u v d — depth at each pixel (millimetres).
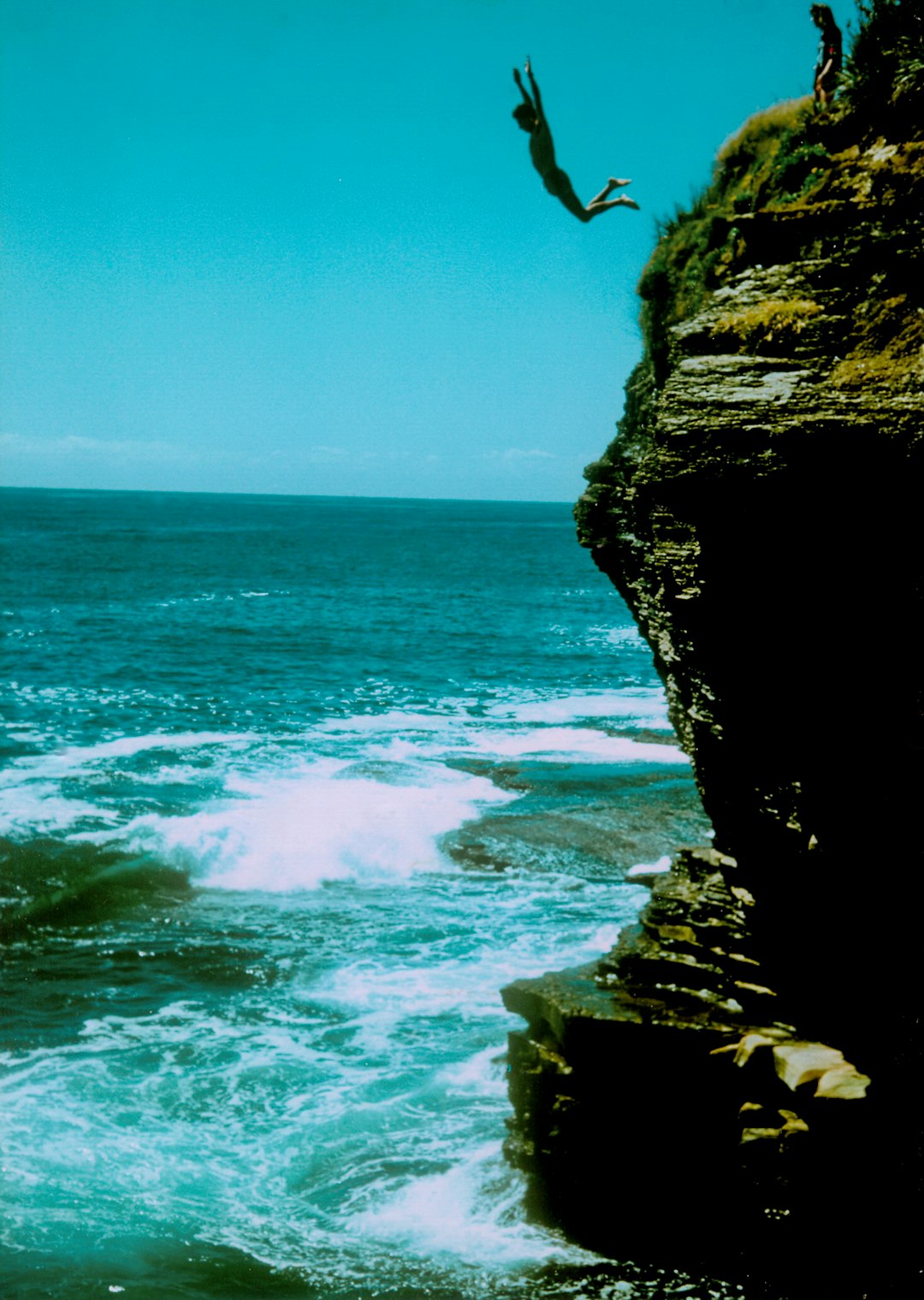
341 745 34750
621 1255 11164
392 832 25406
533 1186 12047
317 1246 11992
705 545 8930
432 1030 16844
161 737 35281
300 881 23078
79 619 61375
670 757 33250
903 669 8469
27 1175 13164
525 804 27906
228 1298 11156
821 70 12914
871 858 8945
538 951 19719
